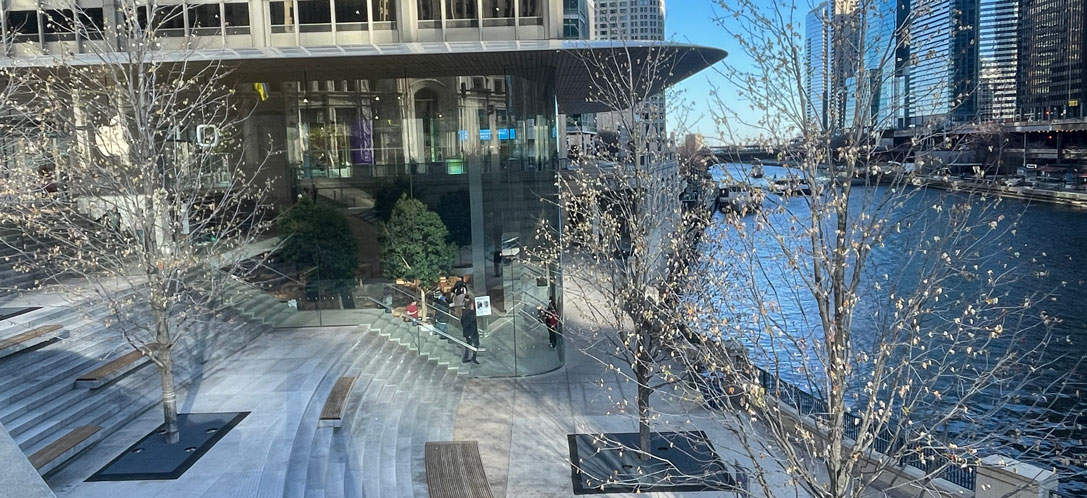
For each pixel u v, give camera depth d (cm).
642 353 1416
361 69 2016
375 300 2072
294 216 2069
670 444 1488
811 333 1120
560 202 2112
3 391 1225
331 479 1146
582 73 2261
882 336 1002
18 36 1839
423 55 1809
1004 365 1216
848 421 1391
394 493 1218
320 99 2056
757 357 1820
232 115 2053
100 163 1694
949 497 1101
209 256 1856
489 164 2077
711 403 1683
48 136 1727
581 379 2056
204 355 1677
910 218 1277
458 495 1261
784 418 1410
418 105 2059
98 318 1625
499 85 2059
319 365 1659
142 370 1491
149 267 1234
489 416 1747
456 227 2077
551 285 2156
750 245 1039
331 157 2061
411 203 2066
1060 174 9825
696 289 1328
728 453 1493
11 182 1595
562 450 1539
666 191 1856
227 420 1309
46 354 1404
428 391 1783
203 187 2050
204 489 1030
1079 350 3117
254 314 2020
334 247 2066
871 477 982
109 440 1234
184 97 1992
